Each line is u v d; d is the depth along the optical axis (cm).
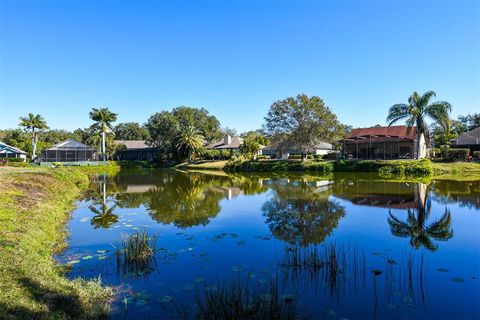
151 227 1364
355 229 1314
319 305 667
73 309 622
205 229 1328
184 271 854
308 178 3706
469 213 1633
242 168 5162
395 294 716
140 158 8975
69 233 1250
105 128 6919
